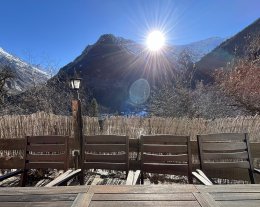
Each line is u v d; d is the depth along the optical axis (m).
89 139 3.10
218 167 2.88
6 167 4.58
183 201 1.71
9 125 5.40
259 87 8.59
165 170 2.95
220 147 2.94
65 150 3.04
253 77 8.79
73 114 4.62
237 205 1.63
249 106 8.72
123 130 5.52
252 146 4.04
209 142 2.97
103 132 5.63
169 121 5.33
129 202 1.70
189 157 2.96
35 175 4.43
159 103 11.31
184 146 3.00
